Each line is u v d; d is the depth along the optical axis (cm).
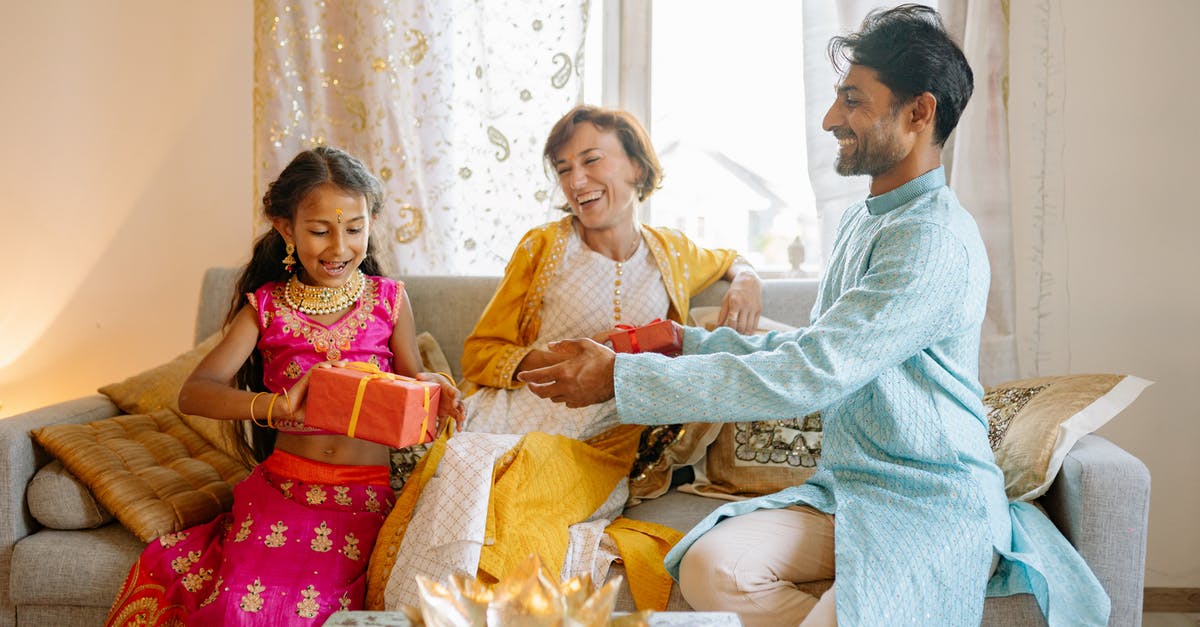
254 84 253
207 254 279
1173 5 244
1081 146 250
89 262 281
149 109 276
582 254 208
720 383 144
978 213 239
